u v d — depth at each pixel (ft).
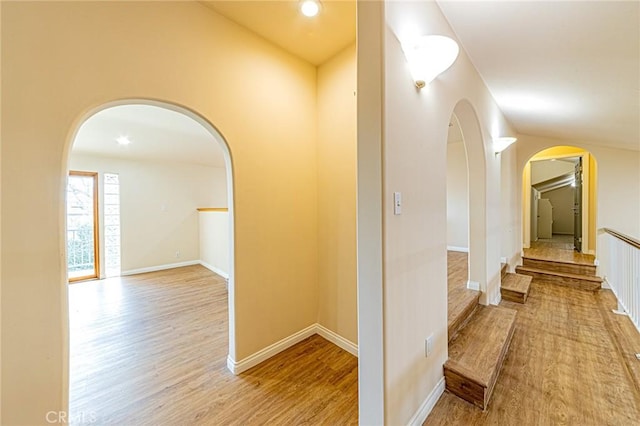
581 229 16.26
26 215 4.03
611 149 12.91
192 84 5.90
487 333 7.28
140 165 17.61
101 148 14.70
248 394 5.99
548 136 14.07
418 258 5.07
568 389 5.92
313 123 8.63
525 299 11.04
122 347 8.04
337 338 8.14
